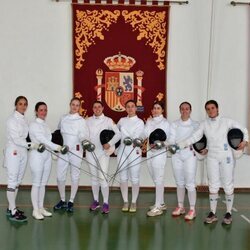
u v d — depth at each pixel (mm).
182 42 7145
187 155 5449
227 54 7180
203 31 7137
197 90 7180
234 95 7191
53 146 5270
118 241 4648
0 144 7160
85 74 7066
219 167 5312
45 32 7062
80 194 6879
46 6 7031
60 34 7074
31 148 5211
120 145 5797
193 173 5461
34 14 7031
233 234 4957
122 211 5879
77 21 7016
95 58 7062
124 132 5727
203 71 7176
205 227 5207
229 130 5258
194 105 7188
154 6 7039
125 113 7129
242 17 7145
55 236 4762
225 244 4617
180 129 5578
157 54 7098
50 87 7129
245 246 4559
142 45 7082
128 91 7113
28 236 4742
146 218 5559
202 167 7250
